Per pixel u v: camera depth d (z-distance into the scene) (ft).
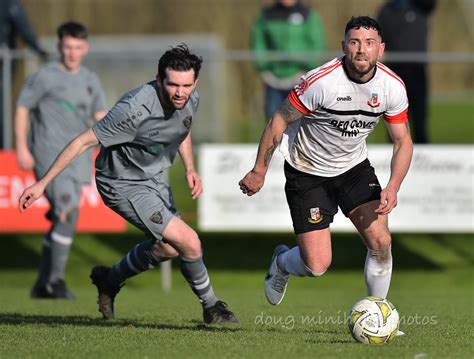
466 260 153.28
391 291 132.67
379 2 284.41
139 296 122.83
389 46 165.48
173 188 195.11
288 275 85.92
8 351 69.56
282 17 158.30
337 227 133.59
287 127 81.56
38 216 130.93
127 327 83.10
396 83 75.00
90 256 155.02
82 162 116.16
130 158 80.07
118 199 80.94
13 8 143.84
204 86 228.63
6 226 130.72
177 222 80.59
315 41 159.53
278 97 154.10
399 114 76.02
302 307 104.17
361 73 73.15
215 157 132.67
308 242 80.94
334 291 132.77
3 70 141.08
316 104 75.00
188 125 78.69
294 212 81.25
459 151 132.36
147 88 77.10
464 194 132.57
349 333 80.02
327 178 80.38
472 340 75.61
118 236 163.84
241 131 253.85
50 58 146.00
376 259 79.66
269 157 77.30
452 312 98.78
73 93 114.11
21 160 115.34
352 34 72.13
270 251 157.58
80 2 284.82
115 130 77.10
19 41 192.65
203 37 281.13
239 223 132.87
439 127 290.35
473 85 324.80
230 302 111.24
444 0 312.71
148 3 293.23
